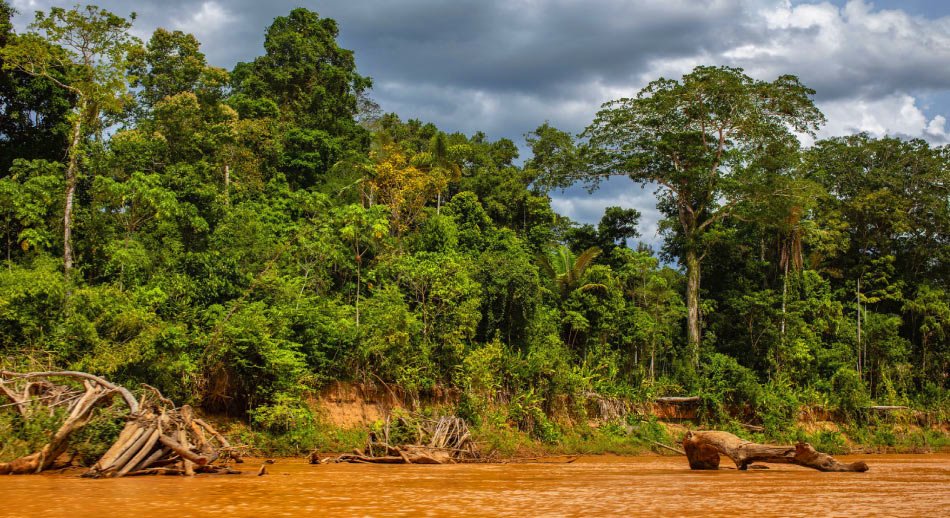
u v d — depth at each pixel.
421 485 11.77
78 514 7.40
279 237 30.17
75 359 18.89
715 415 35.50
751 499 9.66
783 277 45.53
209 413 21.81
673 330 41.81
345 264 29.27
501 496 9.87
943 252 52.59
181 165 29.08
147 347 19.62
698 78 42.84
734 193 43.06
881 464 24.28
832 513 7.98
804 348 40.53
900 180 52.72
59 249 24.06
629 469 18.62
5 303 18.53
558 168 53.25
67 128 26.88
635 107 44.66
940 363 46.81
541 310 33.44
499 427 26.42
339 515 7.55
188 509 7.91
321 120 45.78
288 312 24.31
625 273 40.25
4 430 13.38
